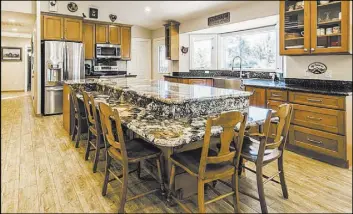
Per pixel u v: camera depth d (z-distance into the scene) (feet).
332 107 9.50
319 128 10.02
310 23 10.11
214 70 20.66
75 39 19.65
